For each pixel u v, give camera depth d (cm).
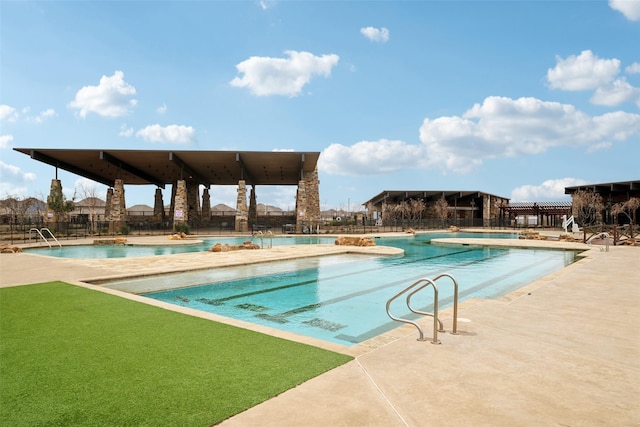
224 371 337
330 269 1295
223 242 2692
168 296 882
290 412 264
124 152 3303
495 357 374
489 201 5122
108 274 955
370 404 276
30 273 962
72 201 3806
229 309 771
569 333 459
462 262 1518
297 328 641
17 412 264
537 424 247
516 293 737
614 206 4012
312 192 4000
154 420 253
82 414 261
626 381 316
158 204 4731
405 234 3356
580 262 1219
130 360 363
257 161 3666
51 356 374
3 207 4856
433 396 288
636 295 699
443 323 510
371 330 631
